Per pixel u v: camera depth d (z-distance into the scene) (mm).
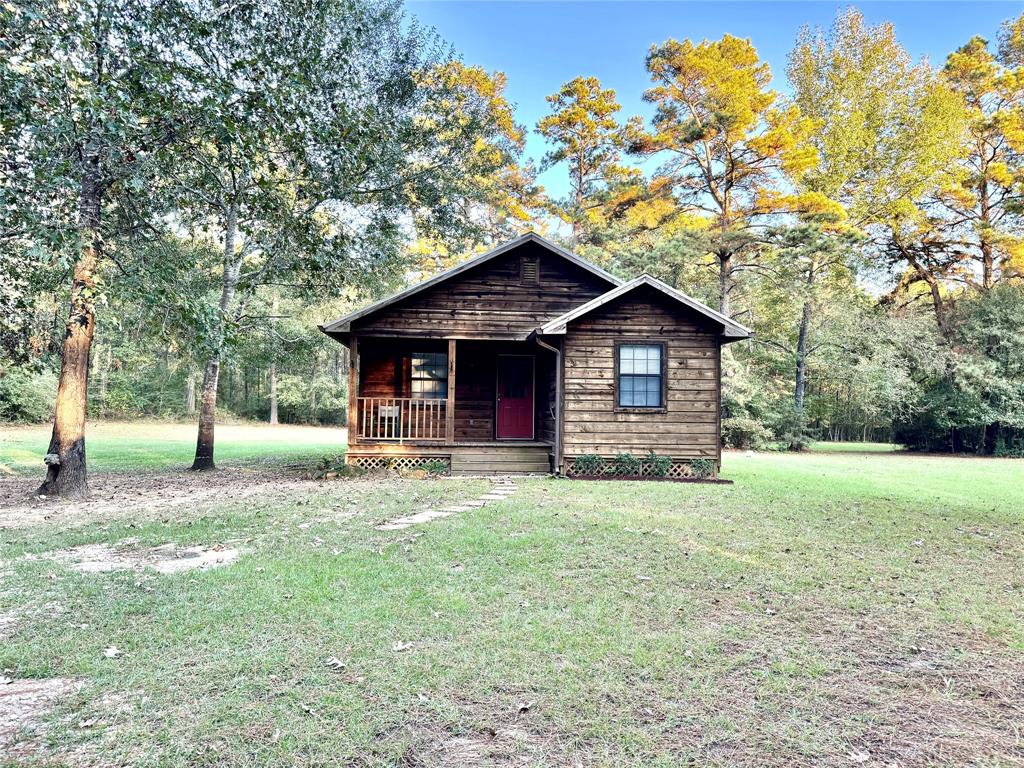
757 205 23906
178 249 10320
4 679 3107
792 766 2453
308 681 3086
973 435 23391
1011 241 23547
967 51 24812
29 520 7324
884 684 3199
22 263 6766
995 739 2674
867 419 31047
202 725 2658
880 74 23688
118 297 8781
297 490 10195
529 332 13781
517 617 4004
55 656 3340
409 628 3787
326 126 7797
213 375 14219
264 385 41094
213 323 8938
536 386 15031
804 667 3367
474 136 15414
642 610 4199
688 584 4832
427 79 14586
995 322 22906
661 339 12406
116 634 3654
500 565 5262
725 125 22078
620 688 3064
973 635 3896
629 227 26391
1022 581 5090
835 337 24250
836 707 2943
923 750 2578
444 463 13008
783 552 5953
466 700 2928
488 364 14969
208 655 3375
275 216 7797
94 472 13359
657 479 11852
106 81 6023
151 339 10078
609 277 13609
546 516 7527
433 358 14977
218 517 7484
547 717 2785
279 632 3701
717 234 22391
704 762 2467
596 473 12203
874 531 7059
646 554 5715
